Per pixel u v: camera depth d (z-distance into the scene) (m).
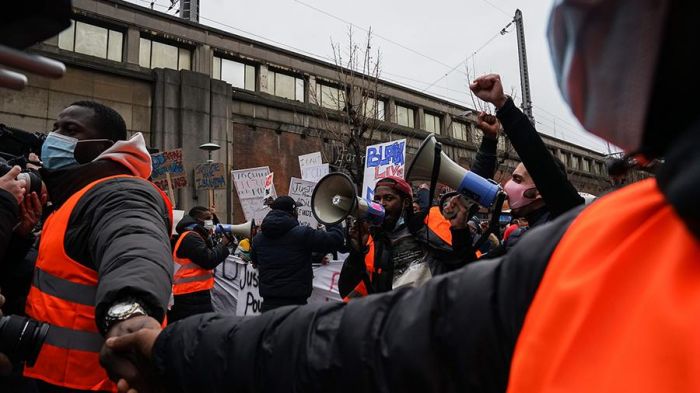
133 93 15.33
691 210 0.33
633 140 0.41
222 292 6.50
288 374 0.75
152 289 1.12
